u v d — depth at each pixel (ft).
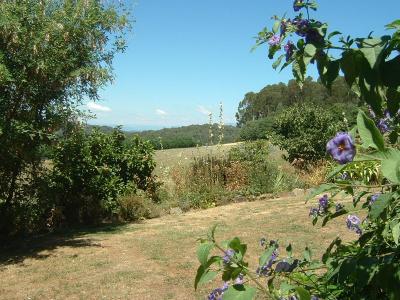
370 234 5.32
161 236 28.32
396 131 5.27
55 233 31.35
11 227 29.37
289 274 5.95
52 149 29.48
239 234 27.25
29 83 24.97
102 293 18.31
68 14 25.43
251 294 3.83
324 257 6.33
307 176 45.78
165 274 20.34
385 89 4.09
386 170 3.37
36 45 23.88
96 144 35.88
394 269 4.42
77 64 26.45
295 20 4.79
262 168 45.01
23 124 24.54
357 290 5.68
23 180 28.89
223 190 41.68
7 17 23.17
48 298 18.07
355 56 4.00
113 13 26.76
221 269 4.45
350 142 3.59
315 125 50.67
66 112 26.73
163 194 40.24
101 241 27.96
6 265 23.38
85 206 34.78
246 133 70.08
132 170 38.42
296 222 29.63
